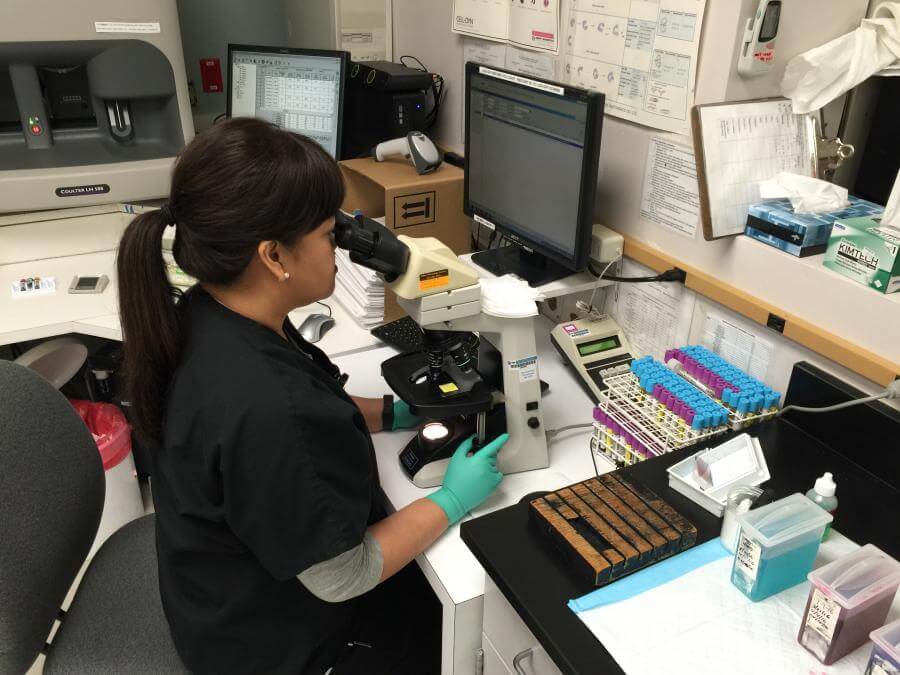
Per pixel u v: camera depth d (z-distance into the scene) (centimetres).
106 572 125
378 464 133
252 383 88
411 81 209
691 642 84
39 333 167
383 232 105
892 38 124
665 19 136
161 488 99
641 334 163
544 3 166
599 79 157
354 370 160
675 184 143
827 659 81
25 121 188
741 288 134
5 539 95
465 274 113
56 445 108
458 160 208
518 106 153
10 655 94
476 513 121
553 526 97
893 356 109
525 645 100
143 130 204
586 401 153
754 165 132
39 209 189
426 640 124
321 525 91
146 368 93
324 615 108
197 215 83
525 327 123
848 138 141
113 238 202
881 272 109
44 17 174
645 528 97
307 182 85
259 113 217
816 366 121
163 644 113
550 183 151
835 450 116
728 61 126
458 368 129
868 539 99
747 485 101
